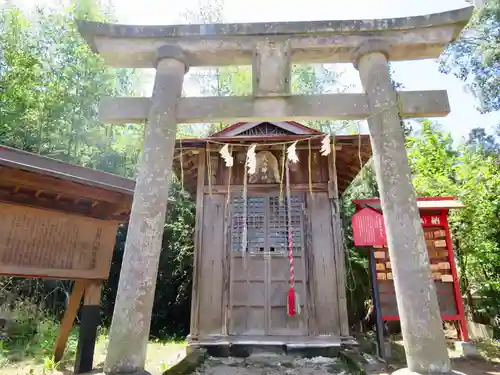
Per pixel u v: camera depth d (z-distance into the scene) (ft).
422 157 38.06
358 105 14.23
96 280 14.97
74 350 22.15
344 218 42.27
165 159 13.42
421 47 14.96
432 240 23.86
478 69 34.04
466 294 31.40
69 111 37.81
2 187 12.43
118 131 42.75
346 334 21.99
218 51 14.98
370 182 42.83
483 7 30.96
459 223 29.86
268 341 21.75
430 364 10.99
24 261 12.60
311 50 15.05
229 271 23.88
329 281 23.27
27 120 36.73
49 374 17.01
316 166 26.00
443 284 23.13
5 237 12.27
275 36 14.83
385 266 23.06
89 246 14.64
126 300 11.68
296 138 24.22
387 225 12.79
